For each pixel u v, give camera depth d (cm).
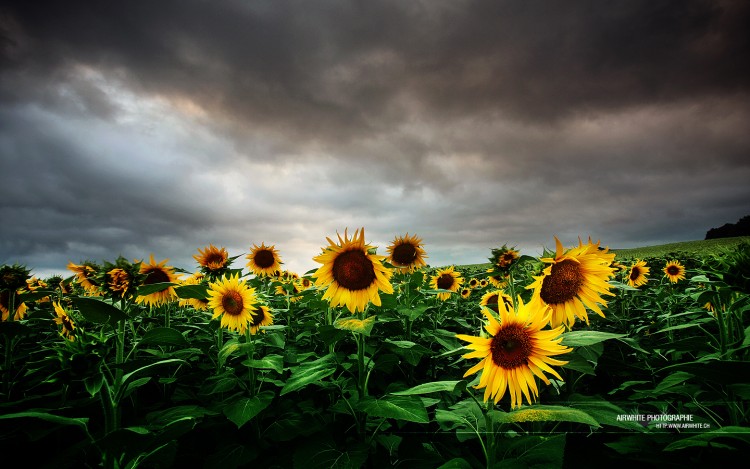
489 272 164
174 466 104
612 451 89
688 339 98
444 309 220
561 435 70
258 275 237
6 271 132
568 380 121
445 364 167
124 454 74
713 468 69
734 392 83
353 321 103
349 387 117
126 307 111
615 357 146
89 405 112
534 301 77
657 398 106
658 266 327
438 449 104
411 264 200
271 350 159
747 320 140
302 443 90
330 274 121
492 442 73
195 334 164
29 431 94
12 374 125
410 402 84
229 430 107
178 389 127
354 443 92
